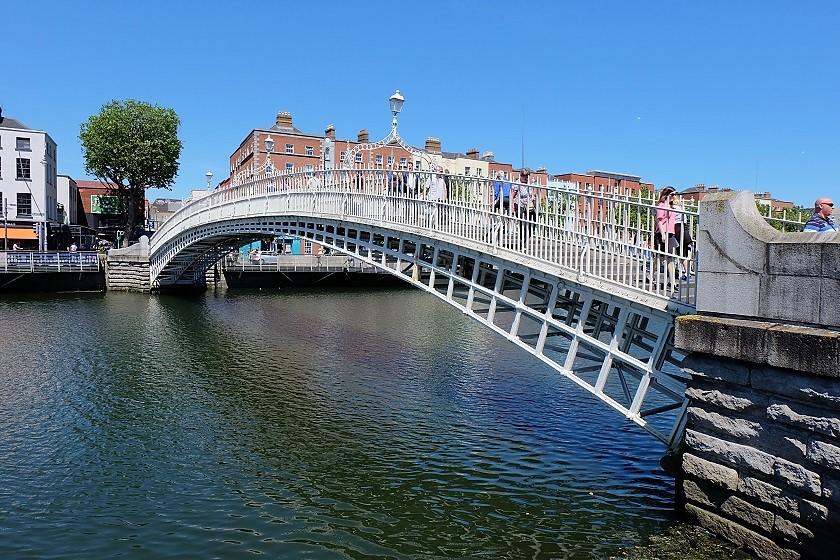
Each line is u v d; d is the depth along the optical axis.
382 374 18.72
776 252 7.18
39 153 57.34
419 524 9.13
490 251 12.16
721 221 7.80
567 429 13.34
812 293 6.82
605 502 9.73
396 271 15.56
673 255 8.88
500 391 16.62
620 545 8.41
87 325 27.34
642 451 12.00
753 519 7.38
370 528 9.02
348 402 15.50
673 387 9.39
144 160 61.84
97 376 17.95
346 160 18.39
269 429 13.38
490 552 8.34
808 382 6.72
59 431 13.15
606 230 9.98
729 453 7.59
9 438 12.66
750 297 7.46
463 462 11.46
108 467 11.24
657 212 10.06
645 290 9.29
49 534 8.75
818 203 8.17
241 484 10.55
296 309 36.25
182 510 9.56
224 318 31.12
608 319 12.12
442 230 13.73
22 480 10.62
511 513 9.44
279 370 19.20
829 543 6.59
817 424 6.65
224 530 8.93
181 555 8.23
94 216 77.38
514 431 13.23
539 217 11.28
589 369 11.75
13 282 41.66
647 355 21.14
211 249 39.84
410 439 12.72
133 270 43.75
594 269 10.04
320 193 19.55
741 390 7.48
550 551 8.34
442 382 17.66
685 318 8.00
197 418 14.12
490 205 12.46
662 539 8.34
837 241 6.58
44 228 52.62
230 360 20.69
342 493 10.20
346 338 25.70
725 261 7.75
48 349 21.67
